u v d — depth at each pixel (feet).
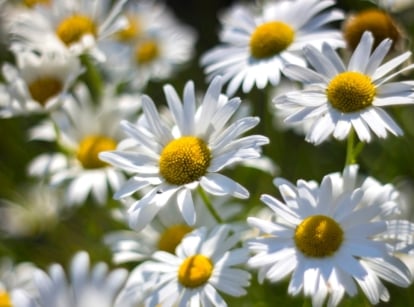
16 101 1.46
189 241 1.23
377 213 1.14
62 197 1.61
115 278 1.15
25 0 1.64
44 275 1.16
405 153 1.44
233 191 1.16
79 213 1.63
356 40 1.34
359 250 1.12
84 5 1.49
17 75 1.47
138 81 1.66
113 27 1.47
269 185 1.51
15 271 1.43
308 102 1.18
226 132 1.19
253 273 1.35
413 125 1.46
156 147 1.22
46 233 1.64
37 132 1.51
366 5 1.50
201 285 1.19
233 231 1.31
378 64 1.19
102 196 1.41
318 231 1.13
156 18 1.75
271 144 1.51
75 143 1.47
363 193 1.16
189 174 1.19
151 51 1.69
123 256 1.33
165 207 1.35
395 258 1.13
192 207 1.17
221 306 1.16
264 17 1.36
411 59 1.37
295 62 1.31
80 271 1.15
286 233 1.15
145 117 1.23
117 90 1.63
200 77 1.85
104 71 1.64
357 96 1.17
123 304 1.16
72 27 1.48
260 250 1.14
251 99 1.68
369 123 1.16
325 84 1.19
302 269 1.12
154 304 1.19
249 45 1.36
